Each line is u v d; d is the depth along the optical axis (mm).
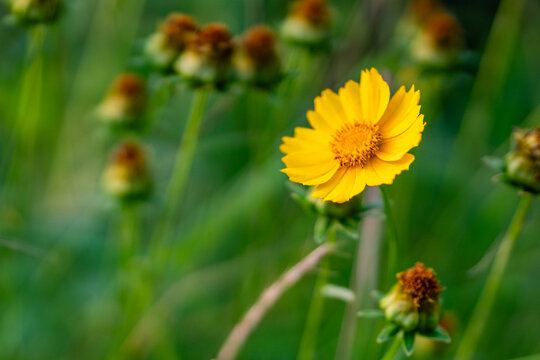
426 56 688
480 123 759
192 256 692
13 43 761
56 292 689
